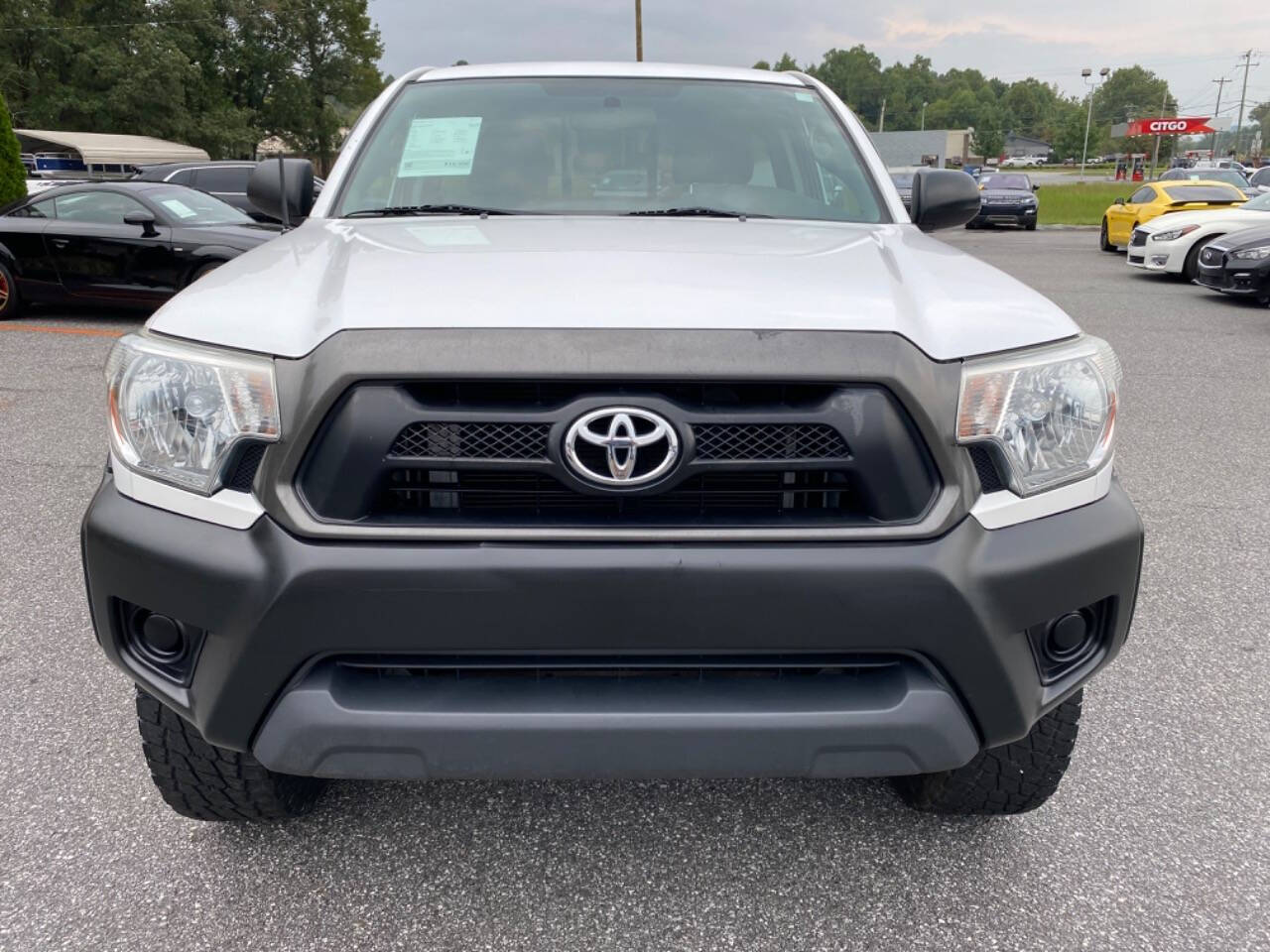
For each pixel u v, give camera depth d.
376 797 2.53
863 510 1.76
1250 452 5.86
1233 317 11.26
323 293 1.94
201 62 54.34
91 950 2.01
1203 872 2.27
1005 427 1.81
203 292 2.01
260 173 3.12
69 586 3.80
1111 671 3.24
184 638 1.84
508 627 1.71
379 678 1.79
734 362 1.71
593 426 1.70
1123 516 1.94
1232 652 3.38
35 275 9.97
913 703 1.76
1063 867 2.29
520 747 1.75
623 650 1.73
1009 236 26.22
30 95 48.69
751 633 1.72
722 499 1.77
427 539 1.71
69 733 2.81
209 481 1.78
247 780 2.17
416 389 1.72
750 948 2.04
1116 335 10.04
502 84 3.29
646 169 2.98
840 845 2.36
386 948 2.04
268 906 2.14
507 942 2.05
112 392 1.91
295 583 1.69
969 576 1.74
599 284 1.91
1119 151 127.00
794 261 2.19
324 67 59.09
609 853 2.33
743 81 3.37
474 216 2.75
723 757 1.77
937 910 2.15
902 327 1.83
